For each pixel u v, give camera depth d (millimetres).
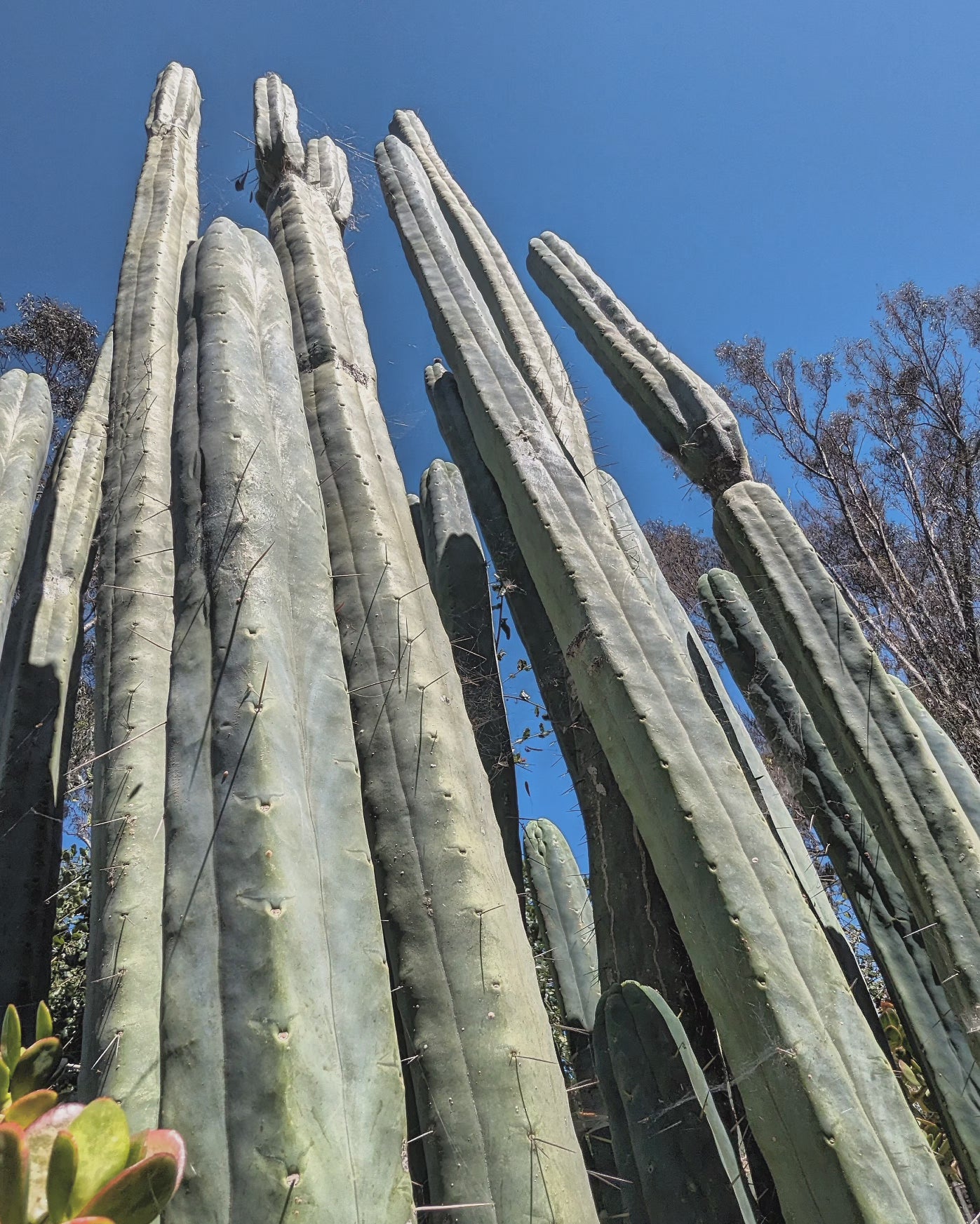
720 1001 2504
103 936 2258
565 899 4445
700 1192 2531
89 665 7512
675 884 2678
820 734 3691
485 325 4195
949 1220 2148
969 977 2916
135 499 3137
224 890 1788
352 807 2129
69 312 10500
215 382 2770
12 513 3688
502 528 4672
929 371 14305
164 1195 1191
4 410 4031
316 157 4750
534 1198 2002
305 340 3648
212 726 2041
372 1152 1631
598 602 3096
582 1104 3650
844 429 14125
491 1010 2250
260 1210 1454
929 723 4078
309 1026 1652
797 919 2555
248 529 2412
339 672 2375
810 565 3783
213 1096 1569
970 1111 3311
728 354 15102
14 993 3078
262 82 4953
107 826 2439
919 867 3127
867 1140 2225
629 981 3041
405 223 4809
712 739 2861
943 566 12305
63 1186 1173
